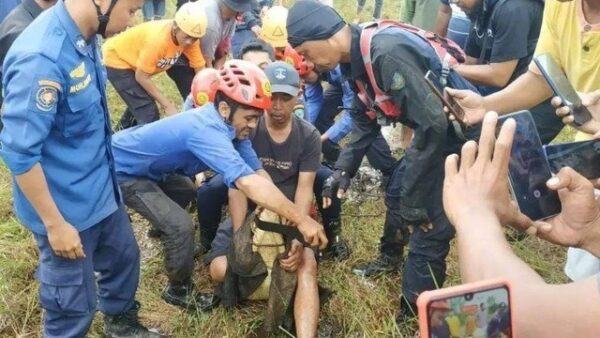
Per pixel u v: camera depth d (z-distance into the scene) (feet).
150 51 12.30
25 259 10.39
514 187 4.57
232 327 9.29
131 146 8.95
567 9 7.13
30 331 9.11
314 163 9.92
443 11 14.56
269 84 8.45
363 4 24.68
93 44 6.80
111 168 7.64
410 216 8.14
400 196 8.84
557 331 2.88
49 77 6.04
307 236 8.20
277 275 8.67
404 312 9.33
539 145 4.64
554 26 7.39
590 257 6.60
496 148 3.68
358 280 10.44
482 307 2.65
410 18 15.29
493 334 2.70
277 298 8.71
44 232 6.92
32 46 6.04
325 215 10.71
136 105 13.14
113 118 15.79
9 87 6.05
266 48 11.11
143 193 9.10
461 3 10.44
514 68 9.87
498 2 9.70
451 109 6.54
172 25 12.30
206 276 10.63
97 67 6.97
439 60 7.69
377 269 10.57
